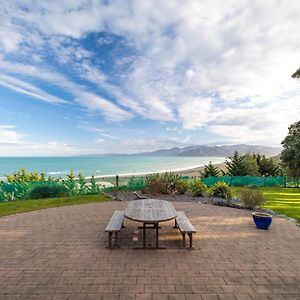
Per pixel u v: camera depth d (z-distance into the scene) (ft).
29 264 15.78
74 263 15.89
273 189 61.52
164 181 47.88
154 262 16.06
